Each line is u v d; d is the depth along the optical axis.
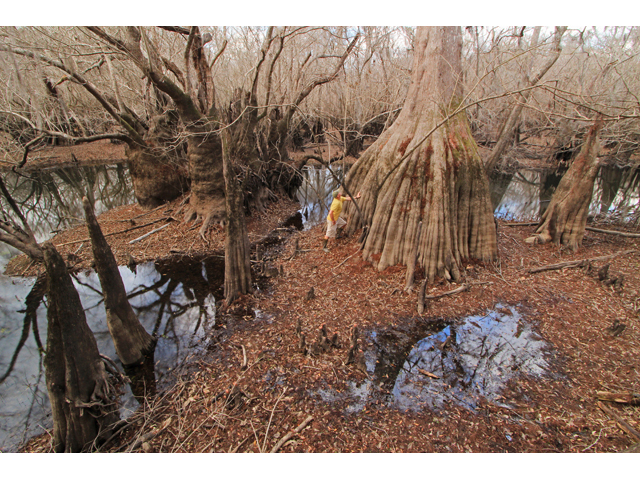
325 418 5.23
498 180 23.75
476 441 4.85
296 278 9.70
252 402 5.54
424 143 9.12
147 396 5.84
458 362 6.54
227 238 8.15
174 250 11.61
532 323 7.61
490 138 24.16
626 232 12.41
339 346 6.87
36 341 7.68
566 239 10.72
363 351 6.80
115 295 6.22
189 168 12.88
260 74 17.20
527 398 5.66
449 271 9.05
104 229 13.37
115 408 5.17
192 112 11.41
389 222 9.36
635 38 17.47
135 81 15.12
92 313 8.58
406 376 6.19
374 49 17.94
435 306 8.19
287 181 18.05
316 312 8.09
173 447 4.79
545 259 10.21
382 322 7.71
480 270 9.45
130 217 14.50
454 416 5.30
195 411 5.42
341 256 10.55
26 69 10.48
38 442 5.12
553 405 5.48
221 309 8.35
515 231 12.52
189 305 8.73
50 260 4.12
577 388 5.82
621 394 5.43
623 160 23.70
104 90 15.41
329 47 18.70
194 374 6.26
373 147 11.23
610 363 6.33
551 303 8.19
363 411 5.39
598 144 9.91
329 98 22.23
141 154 14.22
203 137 11.83
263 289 9.20
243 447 4.76
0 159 18.11
